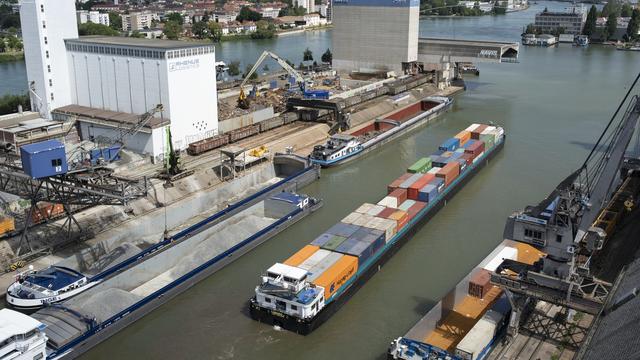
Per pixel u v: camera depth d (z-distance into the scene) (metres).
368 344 68.12
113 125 123.12
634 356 40.84
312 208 103.06
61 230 88.25
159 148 119.38
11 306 71.25
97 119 125.56
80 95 135.38
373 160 135.62
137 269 79.50
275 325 70.62
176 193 104.69
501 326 64.44
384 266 85.75
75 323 66.00
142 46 120.25
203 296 77.50
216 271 82.56
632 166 107.00
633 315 47.69
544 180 120.81
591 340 49.22
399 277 82.88
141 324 72.00
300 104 155.25
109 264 81.69
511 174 124.81
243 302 76.12
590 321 65.94
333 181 120.75
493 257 79.62
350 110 168.00
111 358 65.88
